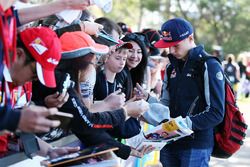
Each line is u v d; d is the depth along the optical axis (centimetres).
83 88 300
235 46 3525
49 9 269
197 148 388
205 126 375
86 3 283
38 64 231
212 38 3650
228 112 392
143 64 430
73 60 273
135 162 496
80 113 271
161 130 354
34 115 189
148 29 562
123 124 323
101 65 369
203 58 379
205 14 3522
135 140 358
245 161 754
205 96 377
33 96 279
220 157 411
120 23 564
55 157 247
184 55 387
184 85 387
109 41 342
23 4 284
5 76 227
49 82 230
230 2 3488
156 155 591
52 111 194
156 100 410
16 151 268
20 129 192
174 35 379
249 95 2009
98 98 369
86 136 284
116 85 384
